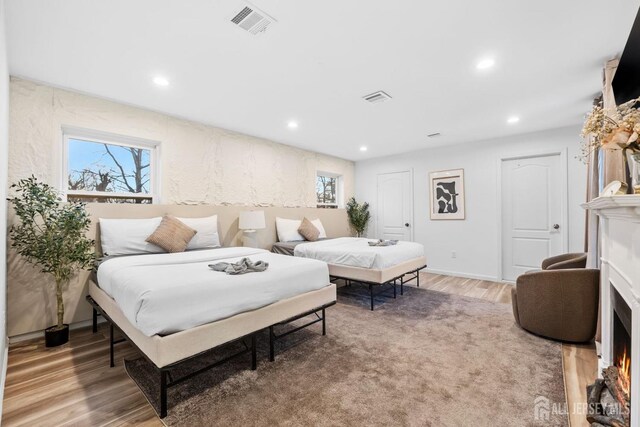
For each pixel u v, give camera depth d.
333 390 1.75
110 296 2.14
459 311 3.21
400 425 1.45
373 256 3.34
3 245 1.89
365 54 2.26
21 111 2.58
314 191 5.60
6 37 1.98
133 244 2.88
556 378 1.87
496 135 4.53
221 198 4.08
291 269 2.29
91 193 3.08
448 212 5.18
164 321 1.54
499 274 4.63
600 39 2.05
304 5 1.73
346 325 2.82
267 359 2.16
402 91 2.94
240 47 2.16
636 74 1.52
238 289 1.87
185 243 3.13
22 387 1.80
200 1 1.69
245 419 1.51
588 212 2.78
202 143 3.88
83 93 2.92
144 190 3.50
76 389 1.78
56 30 1.93
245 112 3.51
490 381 1.84
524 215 4.48
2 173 1.77
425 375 1.91
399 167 5.85
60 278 2.48
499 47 2.16
